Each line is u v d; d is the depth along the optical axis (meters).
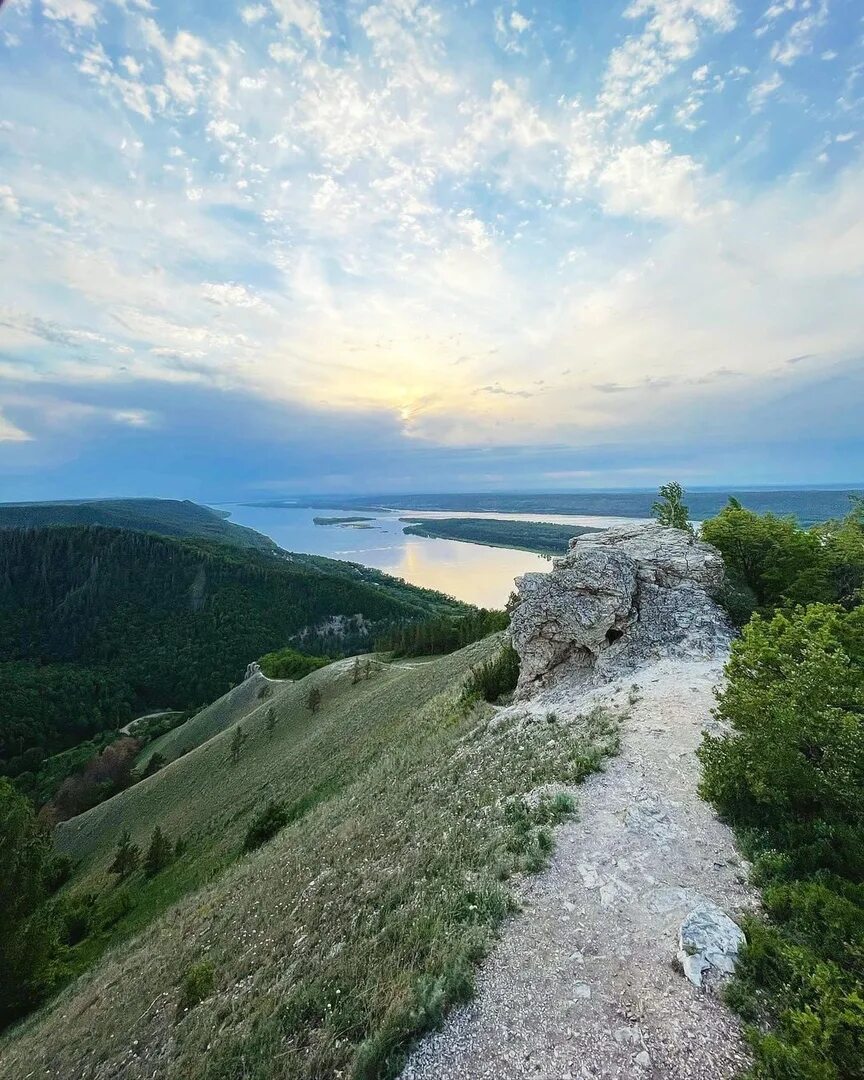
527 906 7.52
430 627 91.00
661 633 18.56
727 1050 5.03
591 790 10.38
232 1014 8.38
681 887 7.45
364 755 27.27
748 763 8.69
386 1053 5.62
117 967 15.99
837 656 8.99
